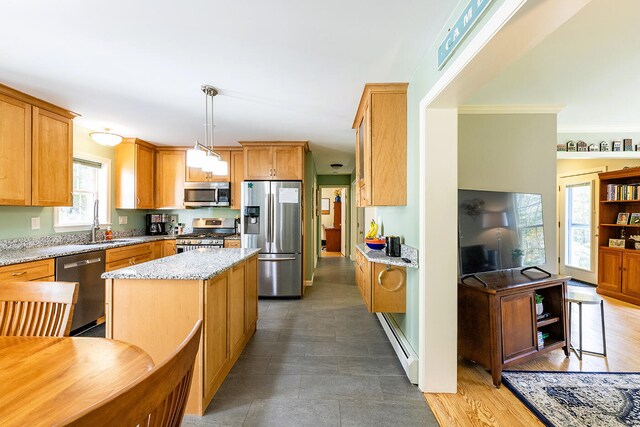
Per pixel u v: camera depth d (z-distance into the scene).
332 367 2.17
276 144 4.11
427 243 1.86
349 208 7.71
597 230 4.52
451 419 1.63
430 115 1.84
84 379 0.82
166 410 0.59
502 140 2.81
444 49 1.53
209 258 2.30
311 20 1.52
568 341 2.40
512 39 1.13
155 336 1.68
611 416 1.66
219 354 1.88
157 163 4.47
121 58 1.91
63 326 1.23
